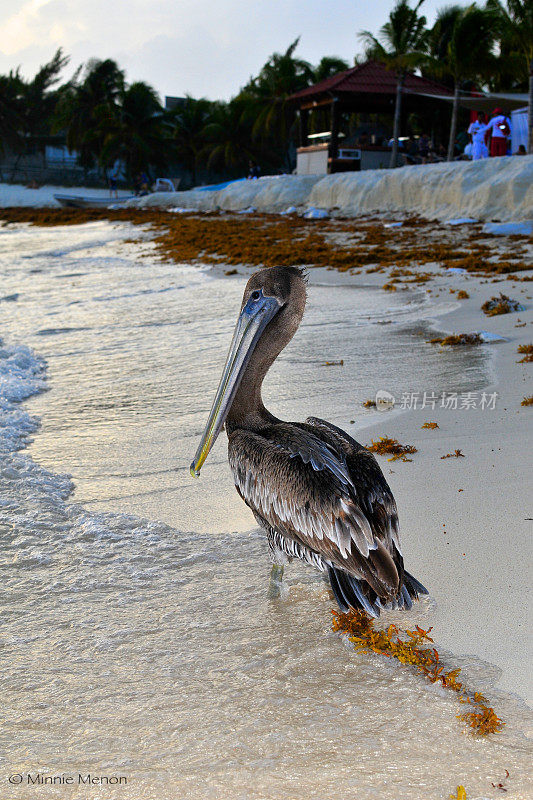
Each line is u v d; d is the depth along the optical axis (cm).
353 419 650
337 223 2609
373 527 294
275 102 6106
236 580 398
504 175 2253
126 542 452
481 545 407
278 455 316
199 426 677
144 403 768
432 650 319
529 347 825
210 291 1542
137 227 3259
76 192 7512
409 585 304
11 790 250
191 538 454
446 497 471
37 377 909
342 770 253
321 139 3816
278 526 318
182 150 7238
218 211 3584
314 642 336
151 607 376
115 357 999
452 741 265
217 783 249
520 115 3098
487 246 1823
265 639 340
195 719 286
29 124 8569
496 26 2845
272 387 770
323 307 1257
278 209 3322
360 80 3488
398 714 282
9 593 396
